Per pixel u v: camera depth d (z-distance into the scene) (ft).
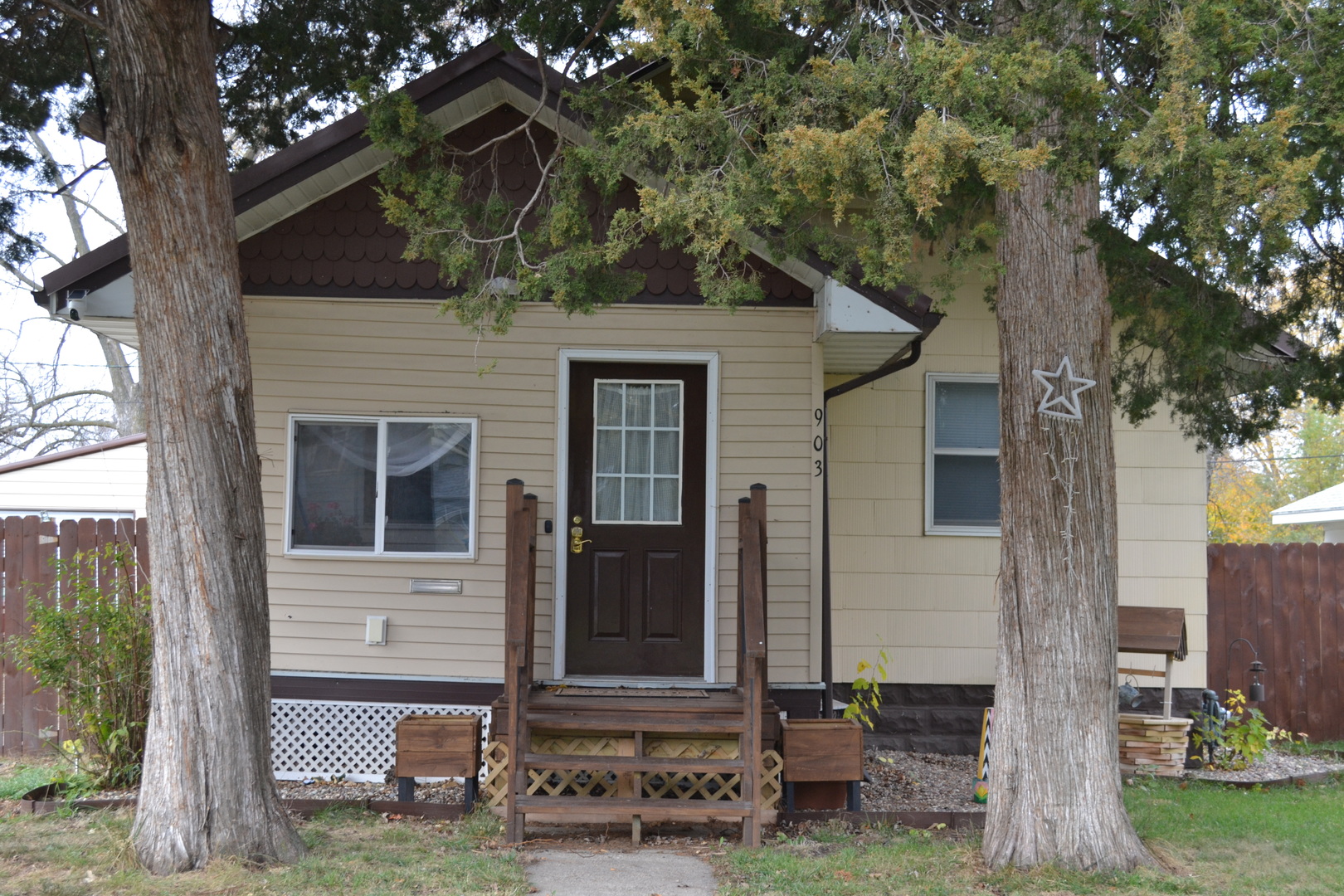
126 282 24.61
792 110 19.16
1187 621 31.09
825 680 27.12
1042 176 19.20
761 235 22.94
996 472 31.94
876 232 18.25
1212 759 29.53
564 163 23.12
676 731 21.90
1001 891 17.46
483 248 24.85
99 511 47.37
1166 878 17.97
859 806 22.84
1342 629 33.22
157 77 18.47
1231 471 88.17
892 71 18.81
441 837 20.85
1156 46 18.21
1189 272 19.36
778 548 26.05
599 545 26.32
